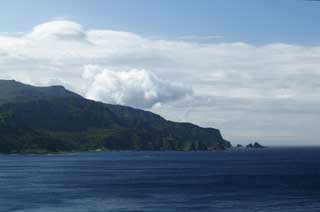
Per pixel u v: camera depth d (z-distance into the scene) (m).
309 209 101.56
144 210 100.25
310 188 145.25
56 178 187.62
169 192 134.00
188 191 136.75
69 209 101.81
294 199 117.94
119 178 187.62
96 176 198.88
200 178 187.50
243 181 172.12
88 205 107.44
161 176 199.50
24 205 107.56
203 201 114.00
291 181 171.25
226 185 156.12
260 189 142.25
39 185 156.50
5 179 182.12
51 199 117.88
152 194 128.88
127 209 101.62
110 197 122.00
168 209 101.44
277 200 115.94
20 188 146.12
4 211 99.38
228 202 112.31
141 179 182.25
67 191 136.88
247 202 112.31
